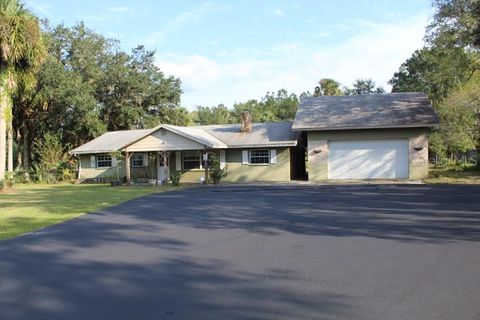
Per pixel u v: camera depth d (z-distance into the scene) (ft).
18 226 40.60
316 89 173.58
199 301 18.70
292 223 37.50
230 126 110.11
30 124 127.24
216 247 29.17
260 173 95.55
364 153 86.74
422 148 83.92
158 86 141.69
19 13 79.71
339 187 71.36
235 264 24.59
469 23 80.28
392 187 67.51
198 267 24.27
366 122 85.40
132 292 20.25
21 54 79.61
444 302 17.61
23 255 28.60
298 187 74.33
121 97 139.23
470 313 16.42
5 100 83.15
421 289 19.27
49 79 114.93
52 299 19.56
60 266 25.50
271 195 61.93
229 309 17.62
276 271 22.89
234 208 48.75
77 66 132.16
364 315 16.51
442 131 125.49
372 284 20.21
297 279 21.38
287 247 28.35
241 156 96.73
